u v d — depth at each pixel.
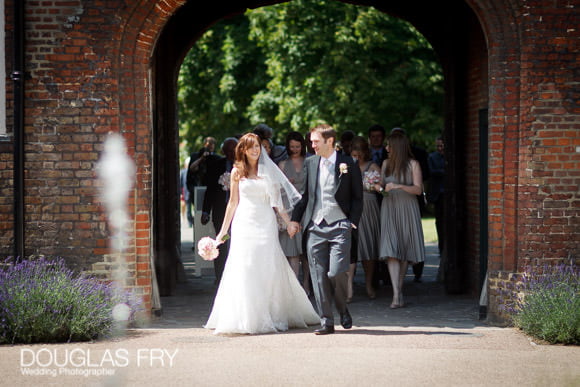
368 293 11.70
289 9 27.98
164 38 12.38
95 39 9.25
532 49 9.16
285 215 9.05
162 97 12.35
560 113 9.18
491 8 9.23
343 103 28.06
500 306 9.34
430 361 7.18
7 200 9.37
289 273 9.05
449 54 12.23
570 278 9.00
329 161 8.59
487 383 6.45
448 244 12.20
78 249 9.34
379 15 27.94
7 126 9.33
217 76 32.19
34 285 8.52
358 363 7.08
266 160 8.96
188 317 10.11
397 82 28.61
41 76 9.26
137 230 9.42
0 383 6.49
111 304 8.84
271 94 29.95
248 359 7.26
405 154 10.84
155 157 12.09
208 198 12.02
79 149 9.31
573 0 9.15
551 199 9.21
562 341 8.09
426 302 11.31
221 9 14.00
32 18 9.23
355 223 8.49
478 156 11.71
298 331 8.86
